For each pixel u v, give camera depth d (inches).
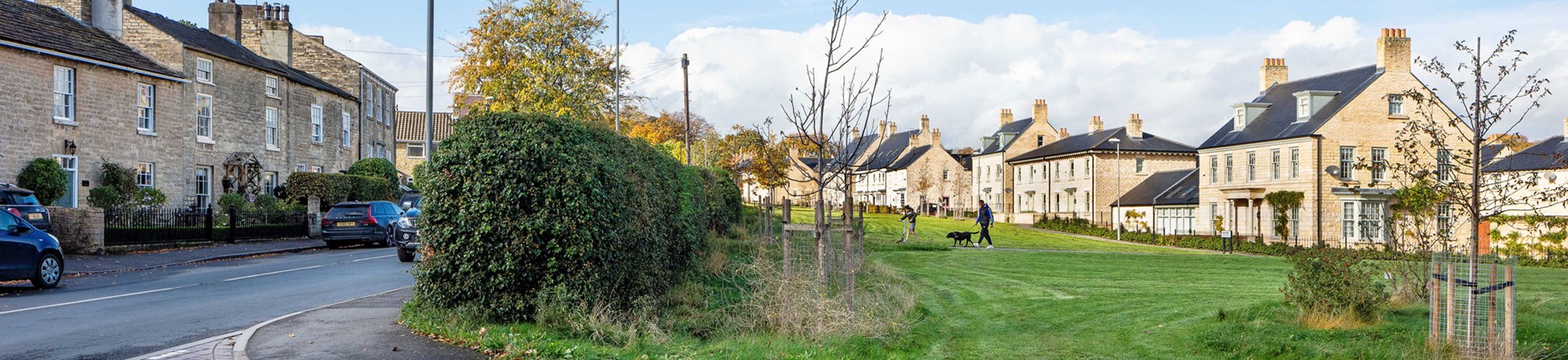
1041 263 893.2
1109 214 2632.9
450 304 428.5
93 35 1184.8
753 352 387.5
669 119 3378.4
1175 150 2696.9
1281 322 444.5
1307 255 459.2
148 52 1291.8
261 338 388.2
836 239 863.1
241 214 1120.8
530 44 1524.4
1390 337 402.9
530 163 424.2
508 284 422.6
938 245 1151.0
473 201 422.6
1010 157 3179.1
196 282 649.0
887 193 3902.6
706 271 642.2
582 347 371.2
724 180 1143.6
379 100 2050.9
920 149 3668.8
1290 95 2010.3
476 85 1552.7
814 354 386.3
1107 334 460.1
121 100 1174.3
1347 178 1761.8
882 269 666.8
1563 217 1507.1
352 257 909.2
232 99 1412.4
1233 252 1614.2
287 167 1566.2
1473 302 384.2
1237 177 1959.9
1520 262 1412.4
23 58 1035.3
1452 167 457.7
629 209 470.6
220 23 1679.4
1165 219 2253.9
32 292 585.9
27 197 844.6
